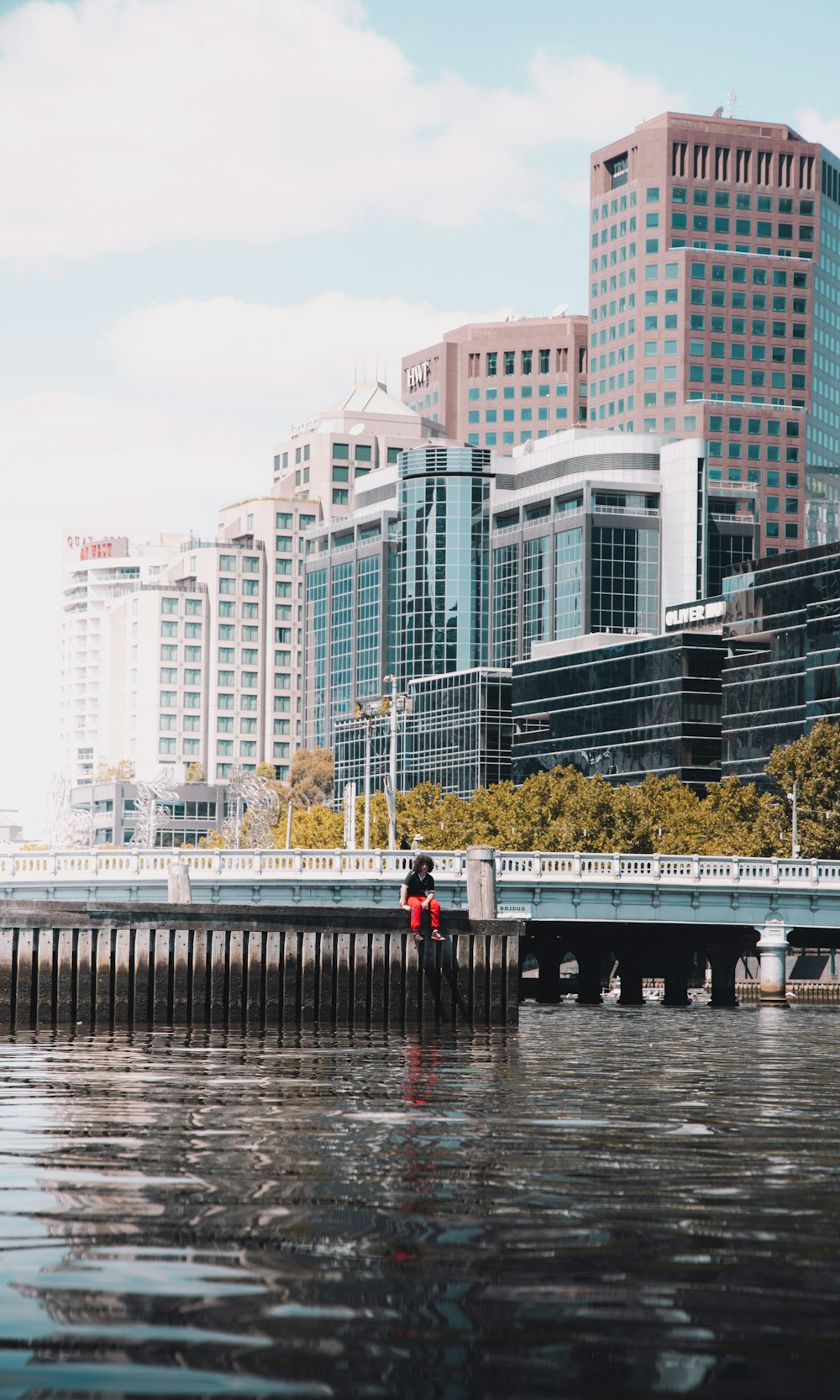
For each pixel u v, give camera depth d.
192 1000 42.03
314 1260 10.47
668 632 191.75
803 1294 9.72
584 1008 82.12
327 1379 7.91
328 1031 39.28
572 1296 9.61
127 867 73.94
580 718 194.62
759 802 143.12
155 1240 11.00
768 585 173.75
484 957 44.56
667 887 81.31
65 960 40.88
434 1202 12.77
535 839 137.88
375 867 74.94
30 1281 9.80
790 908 83.62
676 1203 12.89
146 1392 7.70
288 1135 16.95
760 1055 35.44
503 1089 23.48
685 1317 9.15
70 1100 20.55
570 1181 14.03
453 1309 9.24
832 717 162.88
